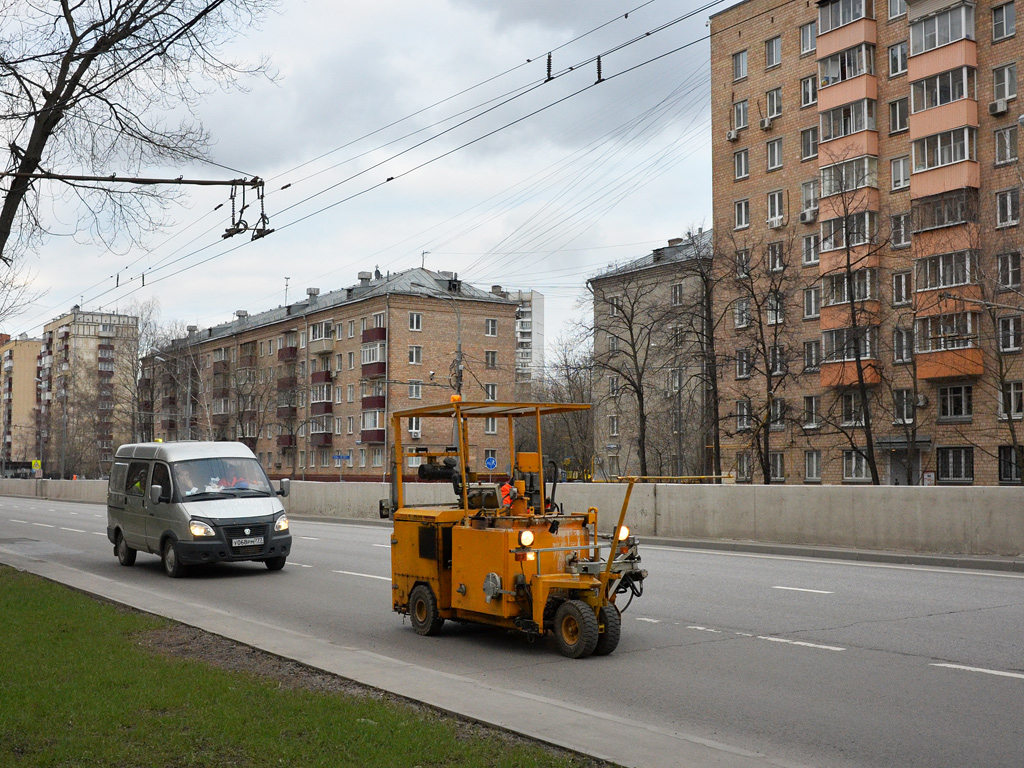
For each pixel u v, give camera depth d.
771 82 53.56
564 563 9.40
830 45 49.69
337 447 78.88
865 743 6.16
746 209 55.06
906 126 47.03
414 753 5.45
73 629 9.77
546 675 8.30
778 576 14.76
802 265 49.03
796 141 52.22
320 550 20.95
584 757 5.49
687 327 41.78
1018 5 42.59
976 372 42.25
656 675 8.23
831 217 48.59
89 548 22.78
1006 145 42.91
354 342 77.38
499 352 78.06
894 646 9.22
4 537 26.39
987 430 42.53
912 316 43.03
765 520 19.75
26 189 15.36
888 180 47.75
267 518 16.77
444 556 10.20
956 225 42.66
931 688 7.55
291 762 5.31
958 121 43.78
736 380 53.06
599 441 62.12
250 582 15.65
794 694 7.46
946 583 13.62
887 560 16.89
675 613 11.42
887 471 46.53
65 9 14.80
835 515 18.45
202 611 11.30
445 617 10.18
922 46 45.47
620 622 9.95
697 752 5.58
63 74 14.97
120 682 7.19
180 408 91.00
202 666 7.88
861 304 43.59
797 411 45.97
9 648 8.63
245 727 5.95
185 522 16.33
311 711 6.36
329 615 12.02
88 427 103.31
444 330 75.88
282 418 84.00
